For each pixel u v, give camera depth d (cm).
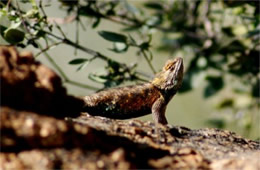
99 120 759
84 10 1180
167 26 1430
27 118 591
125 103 873
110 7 1297
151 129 757
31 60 654
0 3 1007
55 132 590
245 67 1319
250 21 1300
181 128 801
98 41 1842
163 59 1878
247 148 771
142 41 1135
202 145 743
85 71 1675
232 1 1260
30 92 636
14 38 966
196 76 1349
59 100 679
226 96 1427
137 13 1295
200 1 1377
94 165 590
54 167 582
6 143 586
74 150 598
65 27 1178
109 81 1083
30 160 585
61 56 1695
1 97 617
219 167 636
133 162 619
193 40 1391
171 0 1398
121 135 697
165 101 914
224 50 1337
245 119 1409
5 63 630
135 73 1137
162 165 635
